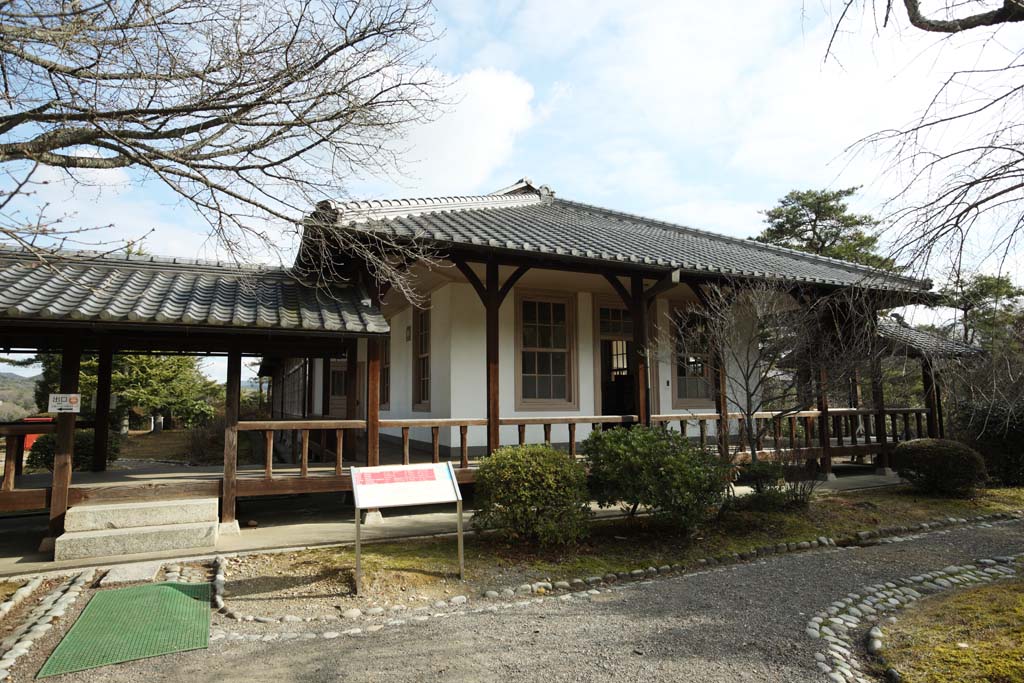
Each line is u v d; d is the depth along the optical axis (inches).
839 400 376.8
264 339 246.2
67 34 140.0
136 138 166.1
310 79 181.2
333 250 269.6
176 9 161.2
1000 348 153.9
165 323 212.2
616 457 228.5
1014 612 154.8
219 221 185.3
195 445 705.0
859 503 298.8
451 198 367.2
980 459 323.0
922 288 151.6
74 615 153.4
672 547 224.7
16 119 148.9
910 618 158.4
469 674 124.4
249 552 209.2
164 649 135.1
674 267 294.5
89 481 244.2
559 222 386.9
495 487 210.2
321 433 383.9
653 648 138.9
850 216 884.6
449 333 359.9
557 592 182.5
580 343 391.2
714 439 394.9
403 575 187.2
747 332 304.3
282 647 137.6
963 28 132.2
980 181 127.0
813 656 134.3
